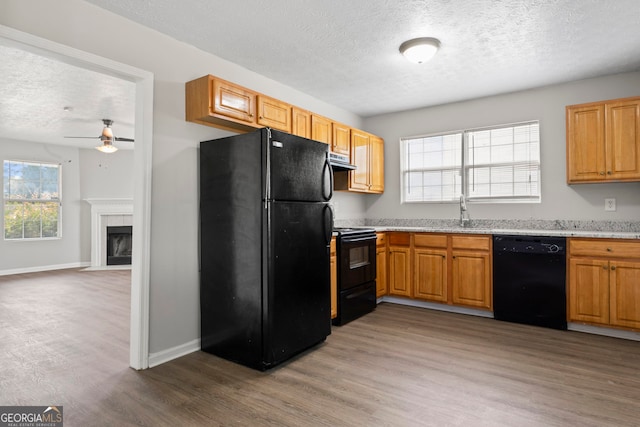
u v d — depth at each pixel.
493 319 3.62
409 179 4.82
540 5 2.33
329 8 2.37
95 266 7.33
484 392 2.12
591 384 2.22
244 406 1.98
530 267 3.39
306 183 2.77
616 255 3.02
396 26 2.60
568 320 3.24
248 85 3.38
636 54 3.05
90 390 2.17
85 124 5.54
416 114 4.69
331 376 2.35
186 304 2.78
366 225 5.10
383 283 4.21
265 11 2.40
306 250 2.76
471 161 4.35
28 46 2.01
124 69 2.41
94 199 7.28
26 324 3.48
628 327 2.98
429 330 3.29
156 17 2.45
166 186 2.66
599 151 3.30
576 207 3.68
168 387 2.21
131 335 2.52
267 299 2.44
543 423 1.80
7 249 6.51
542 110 3.86
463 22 2.54
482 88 3.91
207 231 2.81
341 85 3.82
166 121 2.67
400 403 2.00
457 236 3.79
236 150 2.62
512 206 4.03
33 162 6.80
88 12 2.26
